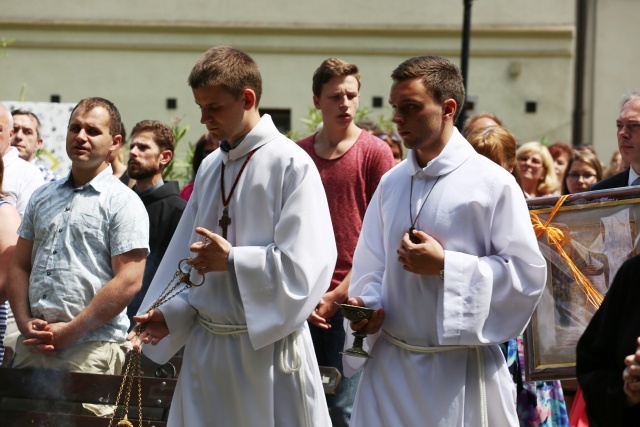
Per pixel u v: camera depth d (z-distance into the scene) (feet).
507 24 67.67
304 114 67.31
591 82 69.77
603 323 13.97
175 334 18.93
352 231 24.26
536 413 22.09
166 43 66.95
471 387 17.69
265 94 67.41
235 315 18.35
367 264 18.86
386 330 18.21
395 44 67.21
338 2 67.10
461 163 17.90
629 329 13.60
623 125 22.11
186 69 67.00
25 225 22.17
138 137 27.07
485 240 17.72
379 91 67.15
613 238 19.56
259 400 18.26
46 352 21.12
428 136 17.75
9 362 26.37
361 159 24.48
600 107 69.72
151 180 27.17
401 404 17.80
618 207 19.56
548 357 19.72
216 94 18.07
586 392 13.91
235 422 18.48
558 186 33.68
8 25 67.26
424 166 18.12
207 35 67.00
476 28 67.56
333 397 24.16
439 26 67.05
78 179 22.02
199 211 18.97
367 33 67.10
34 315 21.67
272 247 18.07
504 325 17.42
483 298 17.17
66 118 37.01
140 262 21.67
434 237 17.74
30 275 21.93
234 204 18.48
